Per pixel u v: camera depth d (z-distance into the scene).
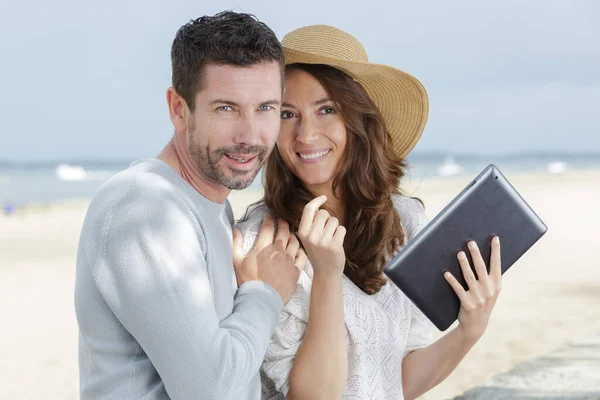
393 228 2.50
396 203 2.63
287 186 2.43
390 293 2.44
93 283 1.78
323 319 2.13
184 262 1.75
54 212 26.66
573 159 107.75
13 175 71.06
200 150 1.88
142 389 1.81
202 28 1.84
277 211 2.38
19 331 7.88
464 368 5.59
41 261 13.66
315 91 2.32
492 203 2.20
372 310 2.32
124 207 1.77
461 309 2.23
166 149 2.00
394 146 2.69
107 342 1.81
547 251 12.59
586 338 5.82
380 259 2.46
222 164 1.89
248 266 2.09
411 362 2.45
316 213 2.25
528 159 108.81
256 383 1.99
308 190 2.43
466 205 2.17
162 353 1.70
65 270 12.48
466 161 102.19
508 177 41.78
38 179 62.12
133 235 1.74
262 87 1.85
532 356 5.89
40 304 9.42
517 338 6.54
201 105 1.86
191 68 1.85
